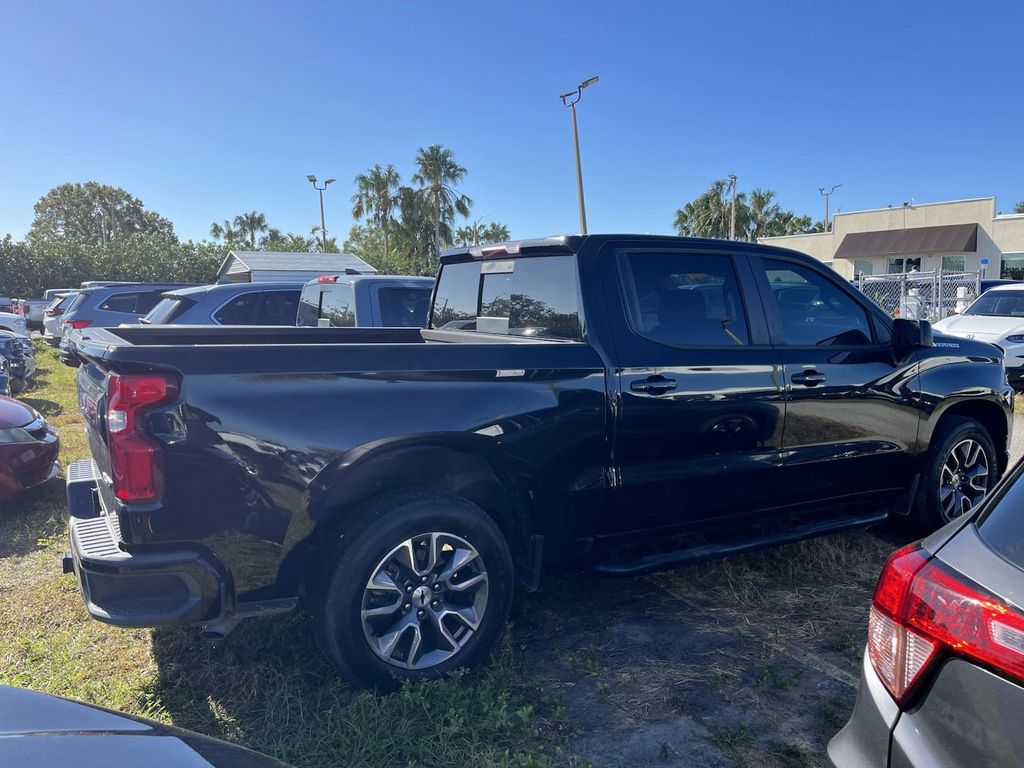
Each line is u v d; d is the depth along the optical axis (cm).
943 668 153
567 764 264
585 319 346
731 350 374
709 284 380
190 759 158
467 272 451
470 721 283
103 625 372
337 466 285
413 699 286
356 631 289
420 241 4866
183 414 263
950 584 156
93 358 279
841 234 4172
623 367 342
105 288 1305
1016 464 182
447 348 309
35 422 570
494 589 316
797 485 401
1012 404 496
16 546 485
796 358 391
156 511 261
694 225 5272
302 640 346
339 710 285
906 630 162
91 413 321
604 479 342
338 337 450
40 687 314
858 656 338
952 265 3781
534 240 378
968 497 477
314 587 294
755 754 271
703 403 360
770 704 302
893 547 470
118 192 9819
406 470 312
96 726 164
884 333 436
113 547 271
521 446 320
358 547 286
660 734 283
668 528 371
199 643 347
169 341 397
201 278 4484
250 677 318
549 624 372
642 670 328
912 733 157
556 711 290
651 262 369
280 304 870
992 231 3619
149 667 331
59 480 631
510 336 399
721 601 396
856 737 172
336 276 762
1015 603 144
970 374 461
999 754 140
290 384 279
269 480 275
